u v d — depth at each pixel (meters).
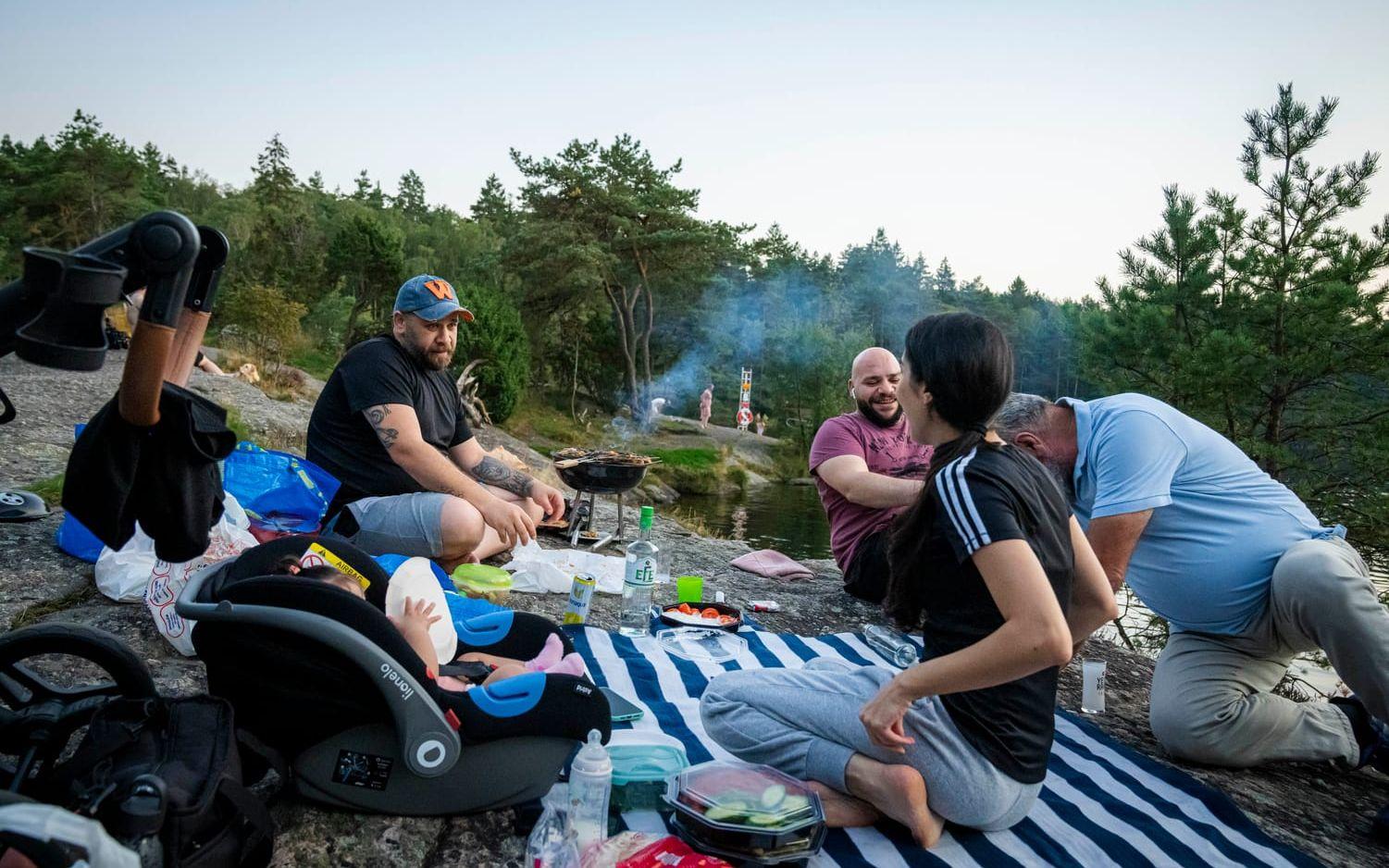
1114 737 3.39
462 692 2.13
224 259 1.91
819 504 24.11
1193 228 9.87
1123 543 3.08
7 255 45.53
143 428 1.68
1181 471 3.16
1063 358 11.45
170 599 2.86
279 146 74.88
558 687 2.21
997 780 2.15
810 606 4.66
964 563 2.00
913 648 3.87
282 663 1.97
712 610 4.09
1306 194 9.60
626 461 5.29
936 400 2.09
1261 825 2.74
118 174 61.38
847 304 83.19
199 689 2.67
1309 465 9.37
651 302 37.84
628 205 34.44
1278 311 9.27
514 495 4.45
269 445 8.34
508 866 2.03
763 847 2.03
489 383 25.33
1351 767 3.18
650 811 2.31
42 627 1.83
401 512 3.72
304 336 32.34
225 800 1.66
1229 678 3.11
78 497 1.72
